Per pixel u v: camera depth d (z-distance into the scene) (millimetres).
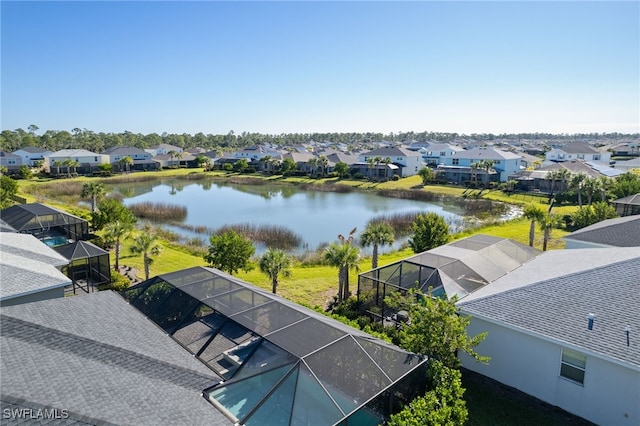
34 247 20719
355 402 9664
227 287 14945
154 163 107562
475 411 12922
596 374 12078
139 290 15359
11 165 91938
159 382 9570
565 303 13742
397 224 42688
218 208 56719
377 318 18984
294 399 9242
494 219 47344
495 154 84625
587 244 23812
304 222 47250
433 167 98875
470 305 15062
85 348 9953
